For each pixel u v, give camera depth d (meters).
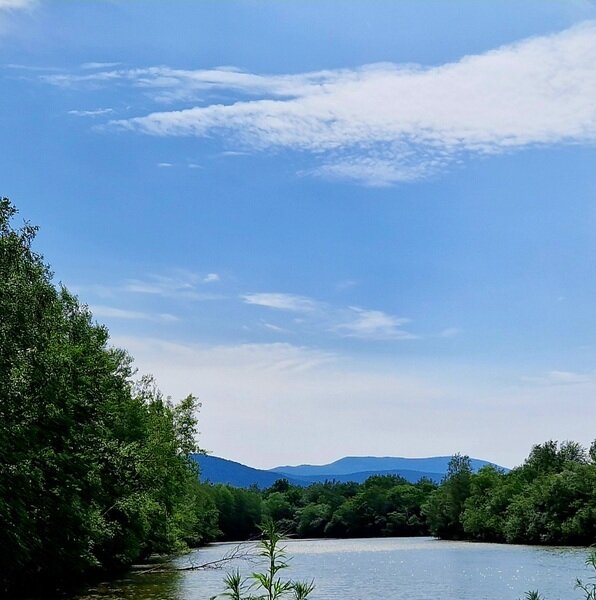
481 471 148.25
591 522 101.44
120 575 51.03
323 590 46.81
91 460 39.62
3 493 29.61
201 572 53.75
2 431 29.64
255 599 8.62
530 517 111.12
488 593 43.78
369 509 189.88
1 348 30.38
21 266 33.47
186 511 70.75
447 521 148.50
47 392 32.88
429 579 54.41
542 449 137.88
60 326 40.28
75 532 36.34
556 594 42.19
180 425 65.25
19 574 34.47
